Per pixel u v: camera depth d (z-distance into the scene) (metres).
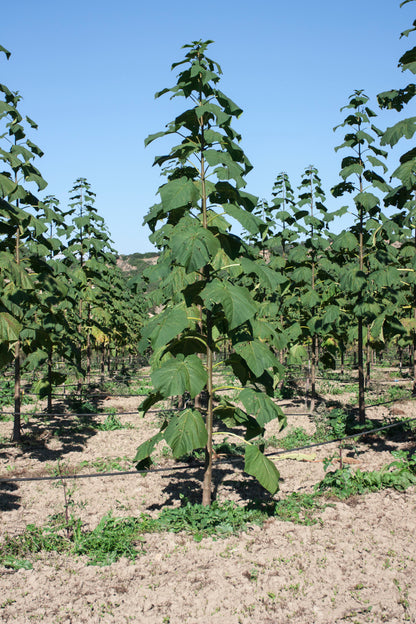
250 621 4.41
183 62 5.99
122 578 5.16
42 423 12.99
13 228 7.53
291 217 14.77
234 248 6.45
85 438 11.64
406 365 31.22
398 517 6.43
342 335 14.90
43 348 11.62
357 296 11.82
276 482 5.86
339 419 11.52
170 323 5.63
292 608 4.58
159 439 6.23
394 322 10.80
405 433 10.96
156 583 5.04
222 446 10.23
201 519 6.33
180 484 8.24
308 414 13.48
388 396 16.86
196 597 4.78
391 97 8.73
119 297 24.75
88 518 6.79
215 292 5.38
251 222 5.72
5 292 9.33
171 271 6.96
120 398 17.66
